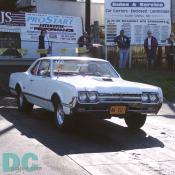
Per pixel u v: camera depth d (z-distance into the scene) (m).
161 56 23.92
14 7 31.48
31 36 26.28
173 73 21.44
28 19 26.22
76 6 32.19
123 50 22.81
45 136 10.17
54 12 31.69
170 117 13.09
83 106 9.90
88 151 8.97
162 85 17.80
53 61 11.78
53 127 11.16
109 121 12.20
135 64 23.95
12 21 26.05
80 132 10.70
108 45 23.45
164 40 23.70
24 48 25.38
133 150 9.13
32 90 12.25
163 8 23.62
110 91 10.06
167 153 8.95
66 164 8.08
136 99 10.27
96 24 29.16
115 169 7.83
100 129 11.12
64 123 10.44
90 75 11.62
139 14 23.56
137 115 10.99
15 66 18.38
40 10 31.34
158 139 10.16
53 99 10.95
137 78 19.56
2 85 17.62
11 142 9.56
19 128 10.96
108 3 23.42
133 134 10.65
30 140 9.77
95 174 7.53
